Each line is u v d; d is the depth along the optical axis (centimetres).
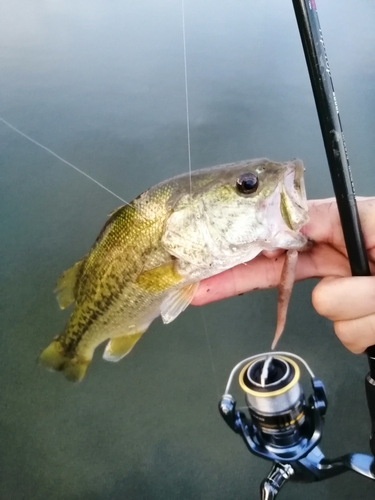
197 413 48
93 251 34
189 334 54
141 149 77
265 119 78
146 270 31
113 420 49
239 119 79
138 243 31
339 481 42
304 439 34
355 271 24
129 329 35
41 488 45
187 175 30
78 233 65
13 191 71
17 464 46
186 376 51
